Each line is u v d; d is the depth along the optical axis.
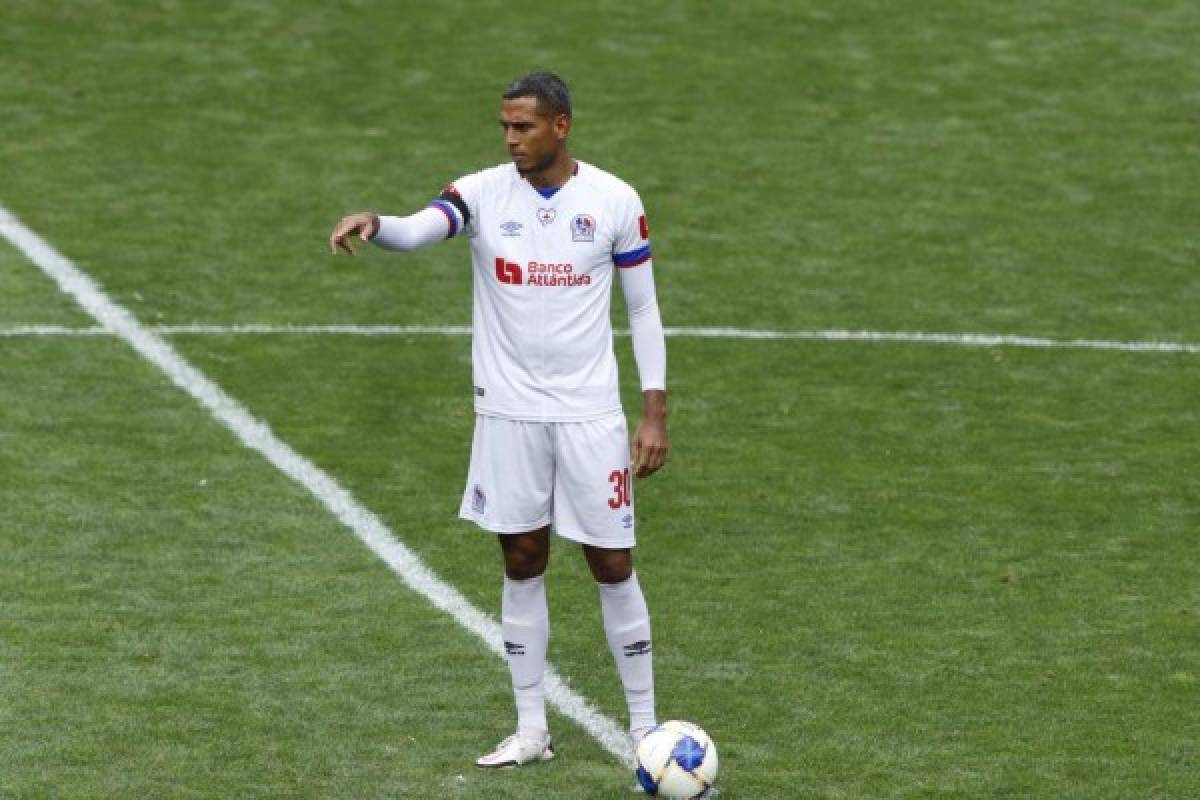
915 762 24.03
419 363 41.06
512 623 24.12
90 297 43.91
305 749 24.28
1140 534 32.56
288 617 28.69
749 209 50.78
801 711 25.61
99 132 54.53
